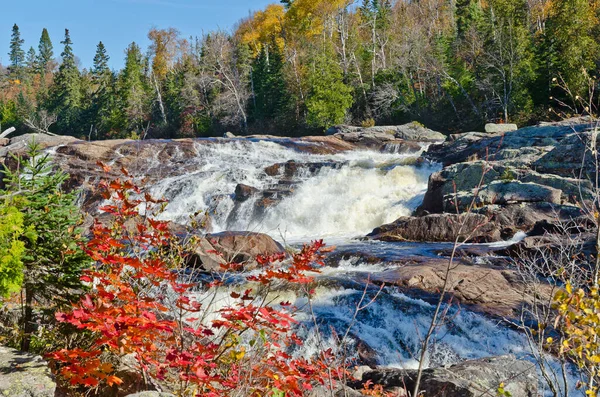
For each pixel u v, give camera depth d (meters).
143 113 66.12
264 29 81.88
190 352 4.18
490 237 15.89
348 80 58.84
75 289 5.54
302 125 55.78
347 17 72.88
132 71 67.81
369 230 21.70
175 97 66.25
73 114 70.88
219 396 4.07
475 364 6.30
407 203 22.19
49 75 117.00
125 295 3.97
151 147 30.12
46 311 5.62
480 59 47.00
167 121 67.75
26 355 4.57
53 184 5.81
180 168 28.47
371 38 69.06
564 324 3.75
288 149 33.69
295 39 70.06
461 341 9.34
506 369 6.15
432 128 49.53
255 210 23.47
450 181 20.34
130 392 4.73
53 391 4.12
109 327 3.80
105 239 4.45
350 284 11.55
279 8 81.12
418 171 25.36
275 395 4.08
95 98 68.12
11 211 4.87
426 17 76.69
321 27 71.75
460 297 10.66
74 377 3.89
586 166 17.83
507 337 9.05
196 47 86.06
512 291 10.66
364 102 56.31
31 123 8.38
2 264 4.64
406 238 17.28
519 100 42.31
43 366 4.38
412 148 33.81
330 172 26.08
